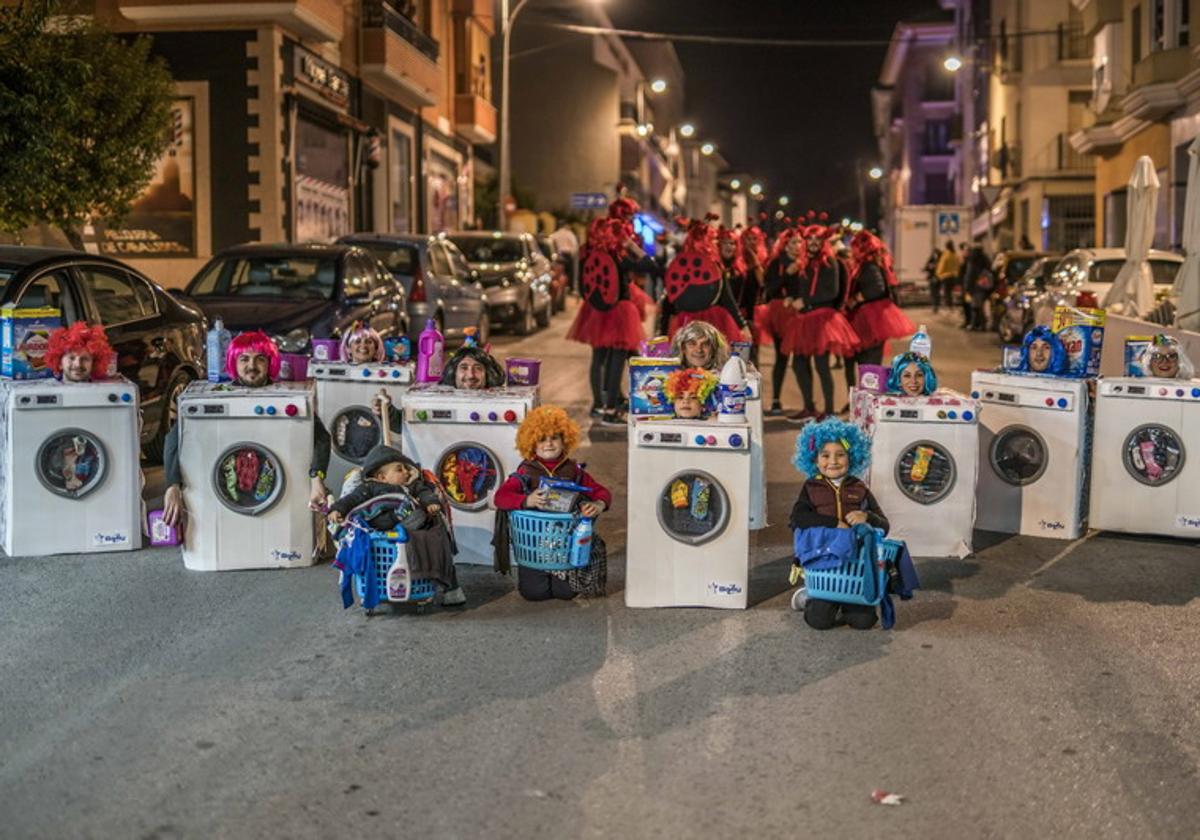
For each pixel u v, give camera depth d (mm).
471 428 7371
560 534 6641
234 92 22516
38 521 7684
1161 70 26656
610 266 12953
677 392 6672
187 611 6609
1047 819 4293
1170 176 27781
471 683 5559
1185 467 8164
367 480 6488
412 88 30438
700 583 6641
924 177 75562
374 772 4645
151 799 4426
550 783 4555
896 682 5594
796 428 13188
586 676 5648
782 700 5367
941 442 7680
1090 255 21281
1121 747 4902
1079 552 7961
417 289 17703
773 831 4199
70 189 15055
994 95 50719
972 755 4816
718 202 116312
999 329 26922
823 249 13211
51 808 4355
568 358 20797
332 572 7363
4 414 7727
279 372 7824
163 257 22812
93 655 5922
